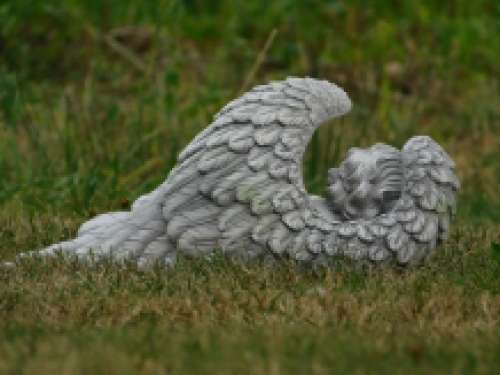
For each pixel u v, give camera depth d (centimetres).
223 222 1091
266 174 1095
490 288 1086
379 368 810
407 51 2580
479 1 2784
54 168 1633
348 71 2434
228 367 793
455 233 1358
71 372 771
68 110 1845
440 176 1133
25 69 2181
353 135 1886
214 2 2708
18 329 898
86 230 1155
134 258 1103
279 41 2583
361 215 1141
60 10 2420
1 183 1552
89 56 2342
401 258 1110
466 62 2578
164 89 2084
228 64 2462
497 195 1858
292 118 1109
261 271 1079
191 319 959
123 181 1588
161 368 786
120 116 1877
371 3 2725
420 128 2230
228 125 1109
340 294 1022
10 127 1658
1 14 2248
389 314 986
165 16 2466
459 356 845
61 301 995
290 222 1102
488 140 2184
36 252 1141
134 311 965
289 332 910
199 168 1095
